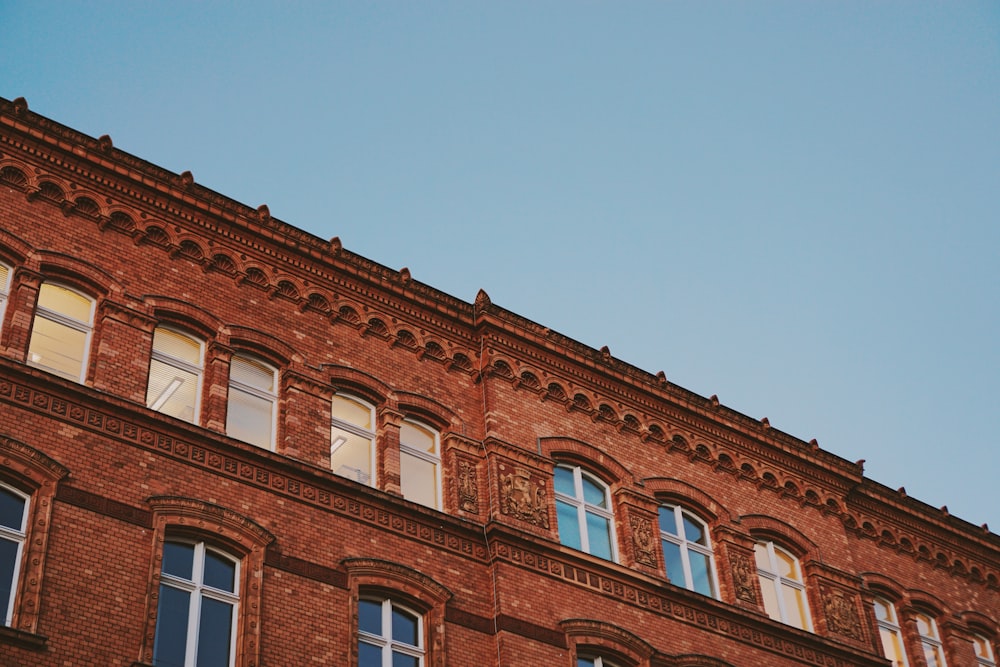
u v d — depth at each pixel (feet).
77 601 66.95
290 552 76.28
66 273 79.30
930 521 118.93
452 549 83.71
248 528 74.84
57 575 67.10
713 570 98.43
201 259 86.12
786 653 95.45
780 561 103.96
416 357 92.89
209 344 82.84
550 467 92.63
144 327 80.12
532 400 95.91
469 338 96.63
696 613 92.17
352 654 74.90
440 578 81.87
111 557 69.36
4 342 73.97
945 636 113.19
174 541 72.90
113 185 84.58
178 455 75.41
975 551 122.21
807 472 110.63
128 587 69.00
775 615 99.76
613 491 96.07
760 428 108.78
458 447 89.71
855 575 106.52
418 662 78.33
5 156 81.00
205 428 77.10
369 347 90.84
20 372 72.13
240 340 84.17
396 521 82.38
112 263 81.66
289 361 85.66
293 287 89.45
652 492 97.71
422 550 82.33
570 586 86.48
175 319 82.33
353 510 80.74
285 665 71.97
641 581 90.12
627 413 100.78
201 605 71.72
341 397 87.66
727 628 93.20
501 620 81.66
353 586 77.36
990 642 117.39
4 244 77.66
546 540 86.79
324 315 90.07
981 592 120.16
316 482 80.02
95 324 79.05
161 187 86.17
